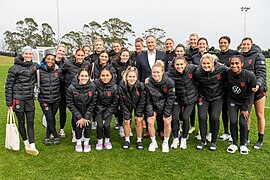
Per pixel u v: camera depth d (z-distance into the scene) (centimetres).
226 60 500
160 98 467
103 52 512
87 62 526
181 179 364
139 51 591
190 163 416
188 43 595
